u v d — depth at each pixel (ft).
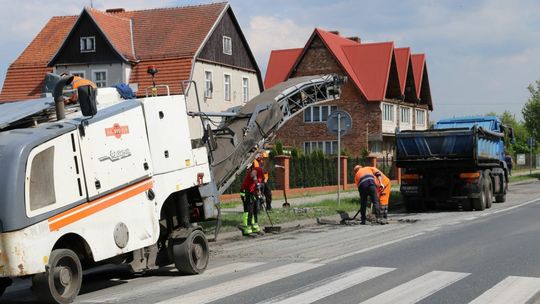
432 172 75.00
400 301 26.94
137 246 31.40
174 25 141.79
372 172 61.26
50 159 27.35
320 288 29.81
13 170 25.90
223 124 50.21
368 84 179.52
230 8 147.13
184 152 35.35
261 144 51.24
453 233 50.47
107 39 134.41
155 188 32.89
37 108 30.50
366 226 58.59
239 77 152.15
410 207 77.00
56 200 27.37
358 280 31.58
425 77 208.95
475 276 32.19
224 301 27.58
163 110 34.19
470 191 73.31
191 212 37.45
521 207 77.05
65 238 28.89
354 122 178.81
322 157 112.27
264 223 59.26
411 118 201.57
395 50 195.00
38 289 27.20
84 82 34.06
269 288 30.12
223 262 39.06
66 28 150.41
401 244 44.45
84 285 33.76
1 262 25.72
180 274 35.40
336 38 195.00
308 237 50.75
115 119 30.94
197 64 136.15
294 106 57.82
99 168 29.58
